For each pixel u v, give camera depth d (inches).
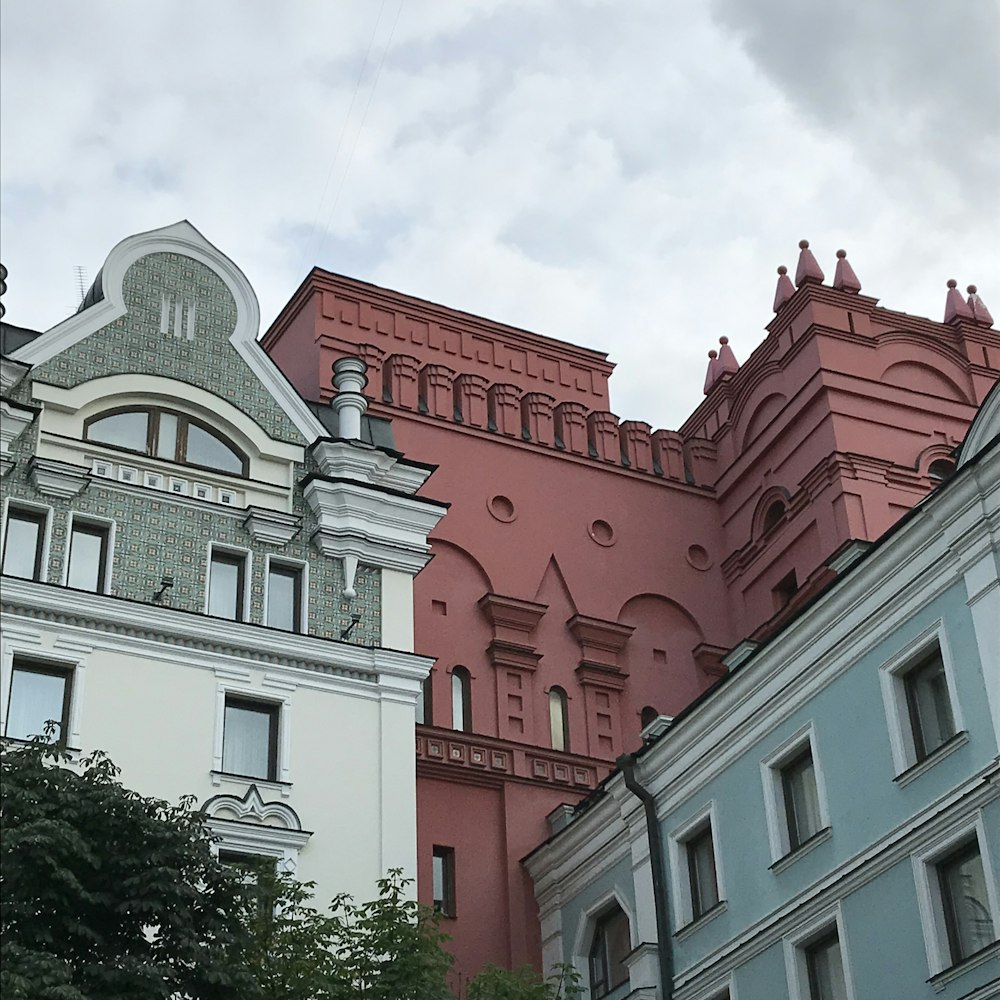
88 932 856.9
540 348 1787.6
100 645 1192.2
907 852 1034.1
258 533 1284.4
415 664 1284.4
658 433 1766.7
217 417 1323.8
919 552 1082.1
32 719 1157.1
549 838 1418.6
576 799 1477.6
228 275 1391.5
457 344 1738.4
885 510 1573.6
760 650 1188.5
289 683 1242.6
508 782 1459.2
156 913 876.6
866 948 1046.4
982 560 1031.6
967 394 1694.1
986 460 1036.5
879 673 1092.5
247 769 1208.8
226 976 876.6
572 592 1616.6
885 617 1098.7
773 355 1722.4
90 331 1306.6
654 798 1278.3
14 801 879.1
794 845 1140.5
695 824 1228.5
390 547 1327.5
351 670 1266.0
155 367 1317.7
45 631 1178.6
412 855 1212.5
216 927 896.3
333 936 1073.5
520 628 1567.4
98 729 1163.3
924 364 1691.7
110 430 1285.7
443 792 1435.8
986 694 1006.4
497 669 1536.7
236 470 1320.1
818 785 1119.6
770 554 1649.9
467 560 1587.1
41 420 1253.1
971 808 993.5
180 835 900.6
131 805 901.2
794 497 1625.2
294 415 1360.7
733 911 1167.6
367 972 984.9
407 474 1374.3
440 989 975.0
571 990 1085.1
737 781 1194.6
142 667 1200.2
